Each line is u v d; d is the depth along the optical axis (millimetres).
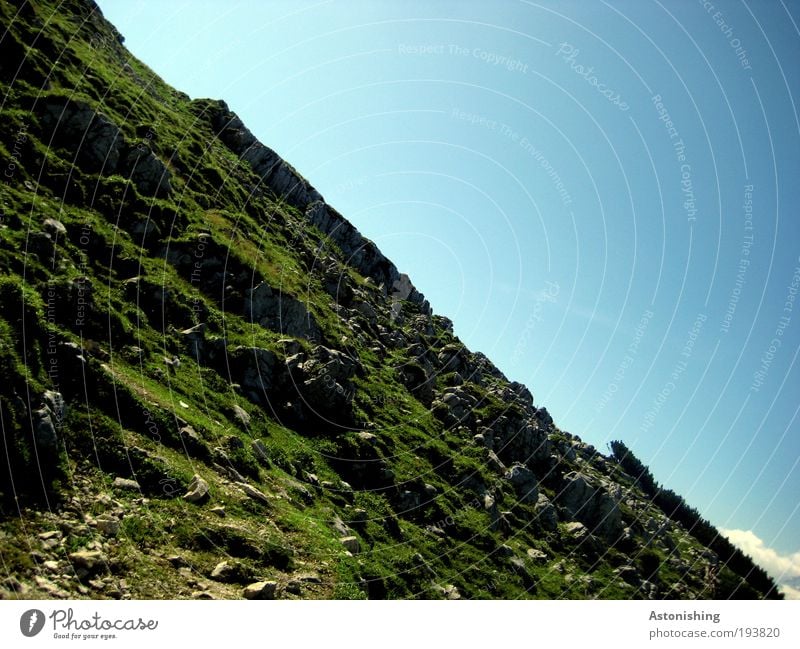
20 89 40594
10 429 16781
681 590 56531
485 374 77750
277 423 35219
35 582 14195
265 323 42906
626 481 87312
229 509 21312
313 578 20031
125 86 57250
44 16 54938
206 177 56250
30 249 28234
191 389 30000
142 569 16359
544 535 50156
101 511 17500
